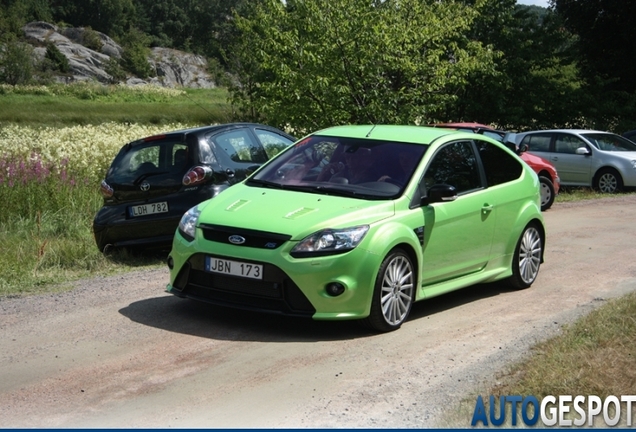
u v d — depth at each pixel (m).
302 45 18.33
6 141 19.30
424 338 6.77
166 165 10.05
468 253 7.94
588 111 30.34
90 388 5.43
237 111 26.64
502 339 6.74
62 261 10.03
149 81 129.12
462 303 8.17
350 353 6.31
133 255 10.52
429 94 19.80
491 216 8.21
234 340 6.61
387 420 4.93
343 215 6.81
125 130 22.45
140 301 7.86
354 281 6.61
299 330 6.96
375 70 18.08
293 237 6.59
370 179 7.40
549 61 30.44
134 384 5.51
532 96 29.19
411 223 7.15
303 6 18.53
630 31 38.62
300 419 4.92
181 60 141.12
